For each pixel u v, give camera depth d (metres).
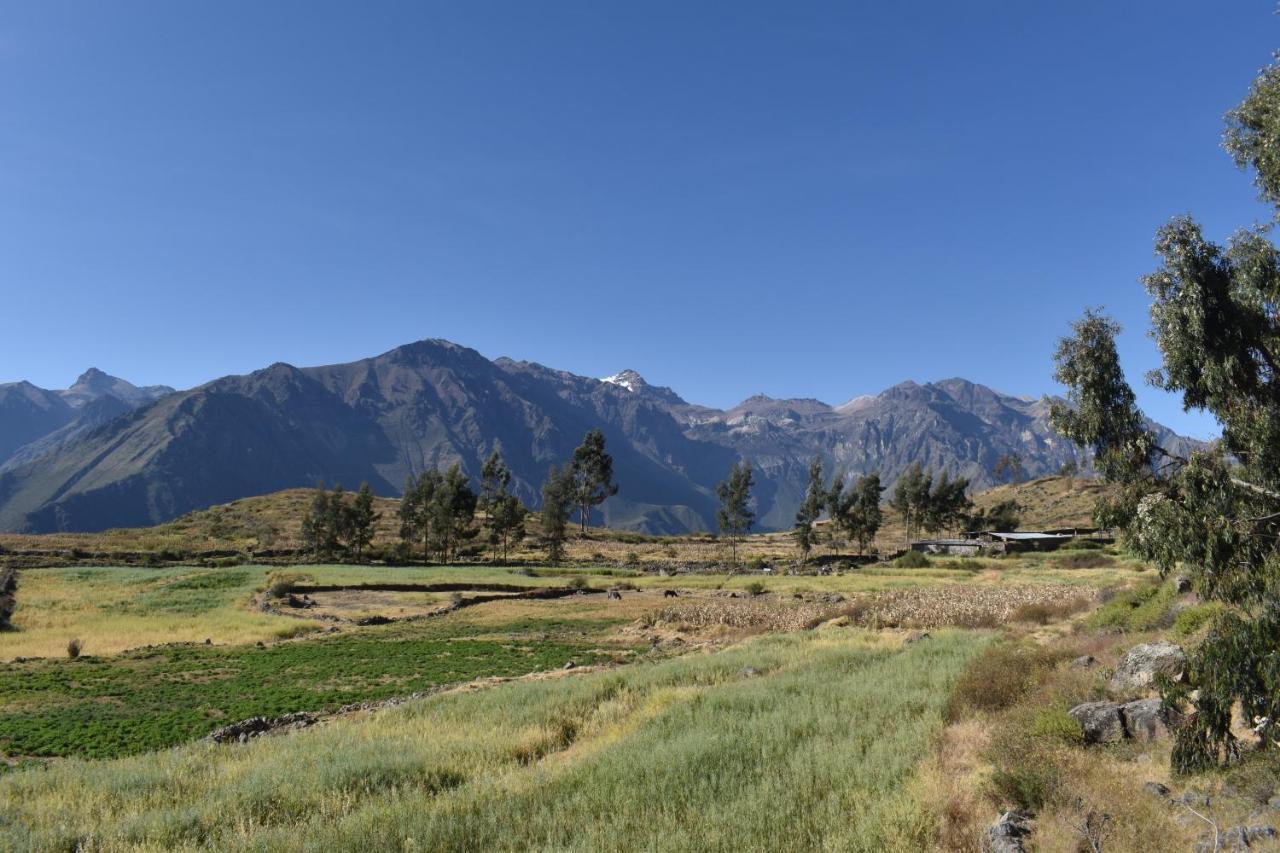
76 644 46.59
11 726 27.62
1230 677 10.47
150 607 72.31
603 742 16.58
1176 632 19.09
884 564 110.38
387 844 10.26
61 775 16.28
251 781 13.90
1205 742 10.85
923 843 9.54
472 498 135.38
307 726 23.62
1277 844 8.20
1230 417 12.34
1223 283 12.54
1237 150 12.97
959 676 19.34
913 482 155.12
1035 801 10.38
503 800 12.07
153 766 16.86
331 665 41.56
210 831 11.41
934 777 11.53
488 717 20.61
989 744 13.02
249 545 135.38
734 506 134.62
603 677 27.00
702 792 11.67
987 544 119.62
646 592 82.38
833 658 27.98
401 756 15.54
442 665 41.03
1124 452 13.80
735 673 26.98
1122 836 9.08
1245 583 11.38
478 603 75.38
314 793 13.14
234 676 39.03
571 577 92.62
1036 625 36.66
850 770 12.30
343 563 119.56
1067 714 13.69
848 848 9.21
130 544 130.50
